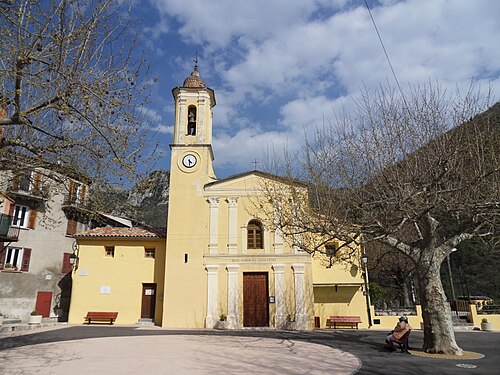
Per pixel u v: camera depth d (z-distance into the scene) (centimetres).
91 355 1279
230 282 2403
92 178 1018
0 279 2677
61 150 988
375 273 3894
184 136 2720
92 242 2598
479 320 2358
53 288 2916
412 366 1093
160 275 2564
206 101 2842
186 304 2384
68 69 841
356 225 1397
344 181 1436
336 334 2000
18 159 995
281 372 1009
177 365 1103
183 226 2523
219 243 2489
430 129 1338
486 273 3659
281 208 1897
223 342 1644
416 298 3756
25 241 2838
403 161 1329
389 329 2314
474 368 1056
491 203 1182
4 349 1412
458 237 1364
